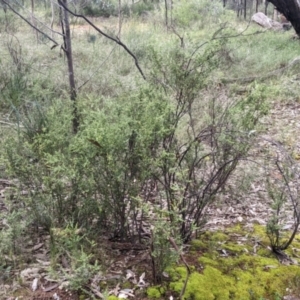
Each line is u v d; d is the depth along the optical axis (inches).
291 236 112.2
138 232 107.4
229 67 301.0
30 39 343.0
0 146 119.0
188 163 110.3
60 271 96.1
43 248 103.9
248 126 110.7
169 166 102.7
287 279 102.3
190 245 110.2
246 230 122.5
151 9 597.9
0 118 174.6
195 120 136.0
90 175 99.3
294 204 124.8
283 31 514.9
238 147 110.0
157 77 110.7
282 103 258.8
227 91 189.3
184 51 111.6
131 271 97.3
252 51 357.7
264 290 98.5
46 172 105.9
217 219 127.3
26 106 174.1
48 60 287.7
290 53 358.6
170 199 105.2
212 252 108.4
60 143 104.4
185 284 89.4
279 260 109.7
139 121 96.1
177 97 110.0
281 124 223.3
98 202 102.6
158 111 100.6
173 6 488.1
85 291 87.4
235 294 95.7
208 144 127.3
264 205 137.6
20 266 96.8
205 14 451.2
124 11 572.4
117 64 287.6
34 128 134.3
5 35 332.5
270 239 111.8
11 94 192.2
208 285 96.0
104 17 547.8
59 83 226.8
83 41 355.3
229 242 114.7
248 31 429.7
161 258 92.4
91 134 94.4
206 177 127.9
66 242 95.7
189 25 414.6
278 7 229.9
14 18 397.7
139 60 297.7
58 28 414.3
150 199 117.4
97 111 107.6
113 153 94.9
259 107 110.8
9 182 129.2
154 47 123.6
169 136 105.2
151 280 95.2
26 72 226.4
